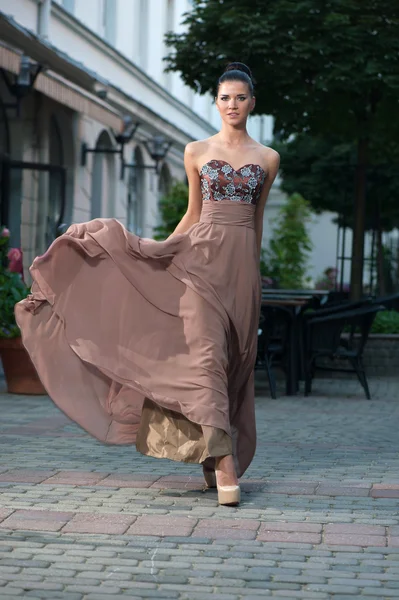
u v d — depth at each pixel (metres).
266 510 5.90
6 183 18.16
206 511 5.84
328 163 24.00
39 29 19.50
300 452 8.05
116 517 5.63
